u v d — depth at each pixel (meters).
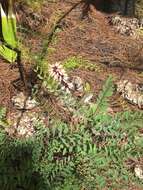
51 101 0.72
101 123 0.65
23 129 0.66
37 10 0.98
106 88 0.67
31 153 0.61
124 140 0.64
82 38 0.97
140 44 0.99
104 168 0.63
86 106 0.70
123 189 0.65
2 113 0.67
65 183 0.61
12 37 0.83
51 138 0.63
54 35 0.90
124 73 0.88
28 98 0.73
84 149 0.62
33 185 0.61
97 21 1.04
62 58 0.88
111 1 1.09
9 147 0.61
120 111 0.78
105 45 0.96
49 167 0.61
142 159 0.70
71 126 0.65
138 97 0.81
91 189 0.62
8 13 0.83
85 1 1.08
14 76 0.80
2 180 0.60
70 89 0.78
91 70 0.87
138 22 1.05
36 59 0.79
